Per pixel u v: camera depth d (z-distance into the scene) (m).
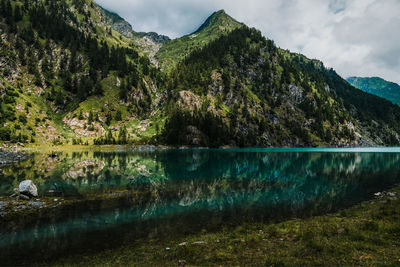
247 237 16.72
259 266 11.61
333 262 11.27
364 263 10.84
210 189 38.69
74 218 22.91
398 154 128.62
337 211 25.92
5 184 38.06
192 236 18.14
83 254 14.97
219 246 15.15
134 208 26.80
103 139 186.12
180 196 33.34
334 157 107.44
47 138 165.25
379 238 13.98
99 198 31.20
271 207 27.86
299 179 49.00
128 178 46.72
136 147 178.25
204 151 155.00
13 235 18.45
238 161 88.50
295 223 20.58
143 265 12.91
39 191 33.84
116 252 15.18
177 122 197.25
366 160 92.00
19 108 169.25
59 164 67.12
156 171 59.00
